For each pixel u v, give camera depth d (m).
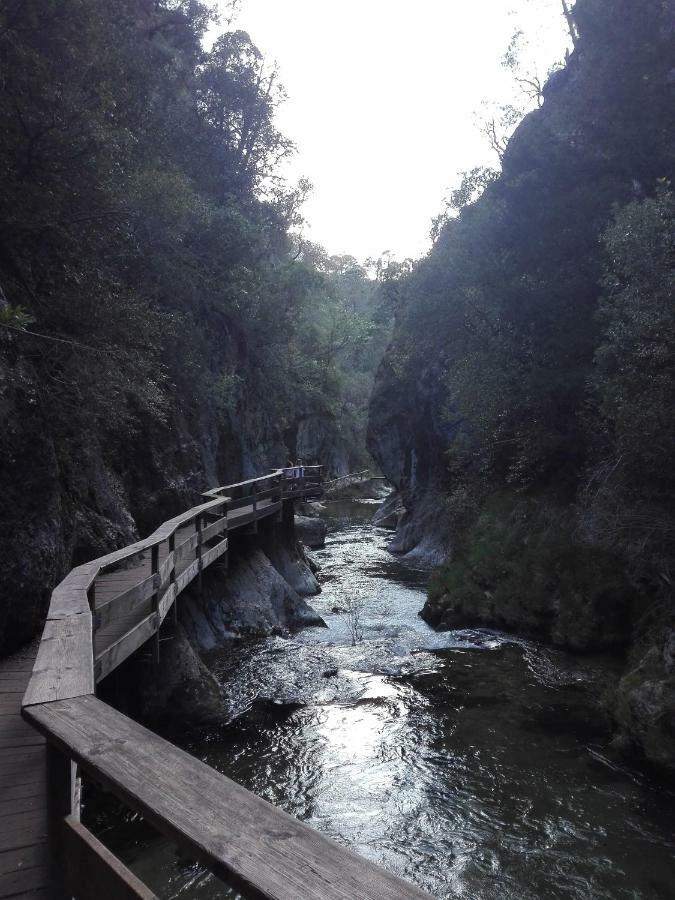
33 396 6.38
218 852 1.01
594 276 13.17
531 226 15.35
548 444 13.24
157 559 6.71
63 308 9.12
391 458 26.94
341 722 7.55
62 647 3.11
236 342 23.02
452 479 19.00
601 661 9.76
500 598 12.01
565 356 13.25
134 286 13.38
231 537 13.12
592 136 15.60
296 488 17.52
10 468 5.84
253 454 23.33
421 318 18.61
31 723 2.00
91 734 1.74
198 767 1.41
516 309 14.36
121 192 10.46
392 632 11.79
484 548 13.34
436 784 6.15
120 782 1.34
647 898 4.55
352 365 52.72
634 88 14.88
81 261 9.98
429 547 20.58
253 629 10.89
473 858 5.01
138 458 11.70
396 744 6.99
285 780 6.20
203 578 10.95
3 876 2.25
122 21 14.05
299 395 33.88
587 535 11.02
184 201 13.37
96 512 9.37
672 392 8.21
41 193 8.59
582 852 5.08
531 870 4.86
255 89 26.52
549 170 15.76
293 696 8.27
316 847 1.02
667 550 8.90
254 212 27.41
